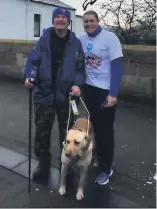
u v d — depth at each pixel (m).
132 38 7.64
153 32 7.51
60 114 3.87
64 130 3.94
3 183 3.85
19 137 5.20
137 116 5.85
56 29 3.60
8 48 8.40
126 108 6.19
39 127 3.97
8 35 19.75
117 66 3.50
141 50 6.14
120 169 4.19
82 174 3.54
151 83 6.15
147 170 4.17
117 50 3.48
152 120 5.68
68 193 3.66
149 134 5.16
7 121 5.87
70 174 4.04
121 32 7.78
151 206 3.44
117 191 3.72
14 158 4.51
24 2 20.27
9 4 19.47
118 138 5.05
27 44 8.02
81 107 5.59
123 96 6.54
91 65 3.65
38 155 4.15
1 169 4.21
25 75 3.77
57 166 4.25
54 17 3.59
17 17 20.09
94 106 3.75
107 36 3.50
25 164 4.34
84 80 3.69
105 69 3.60
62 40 3.67
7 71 8.58
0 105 6.69
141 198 3.59
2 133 5.36
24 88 7.91
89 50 3.61
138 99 6.38
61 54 3.66
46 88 3.76
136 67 6.27
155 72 6.07
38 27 21.66
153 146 4.78
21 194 3.62
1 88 7.89
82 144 3.26
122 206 3.44
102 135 3.80
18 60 8.31
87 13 3.52
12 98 7.12
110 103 3.56
